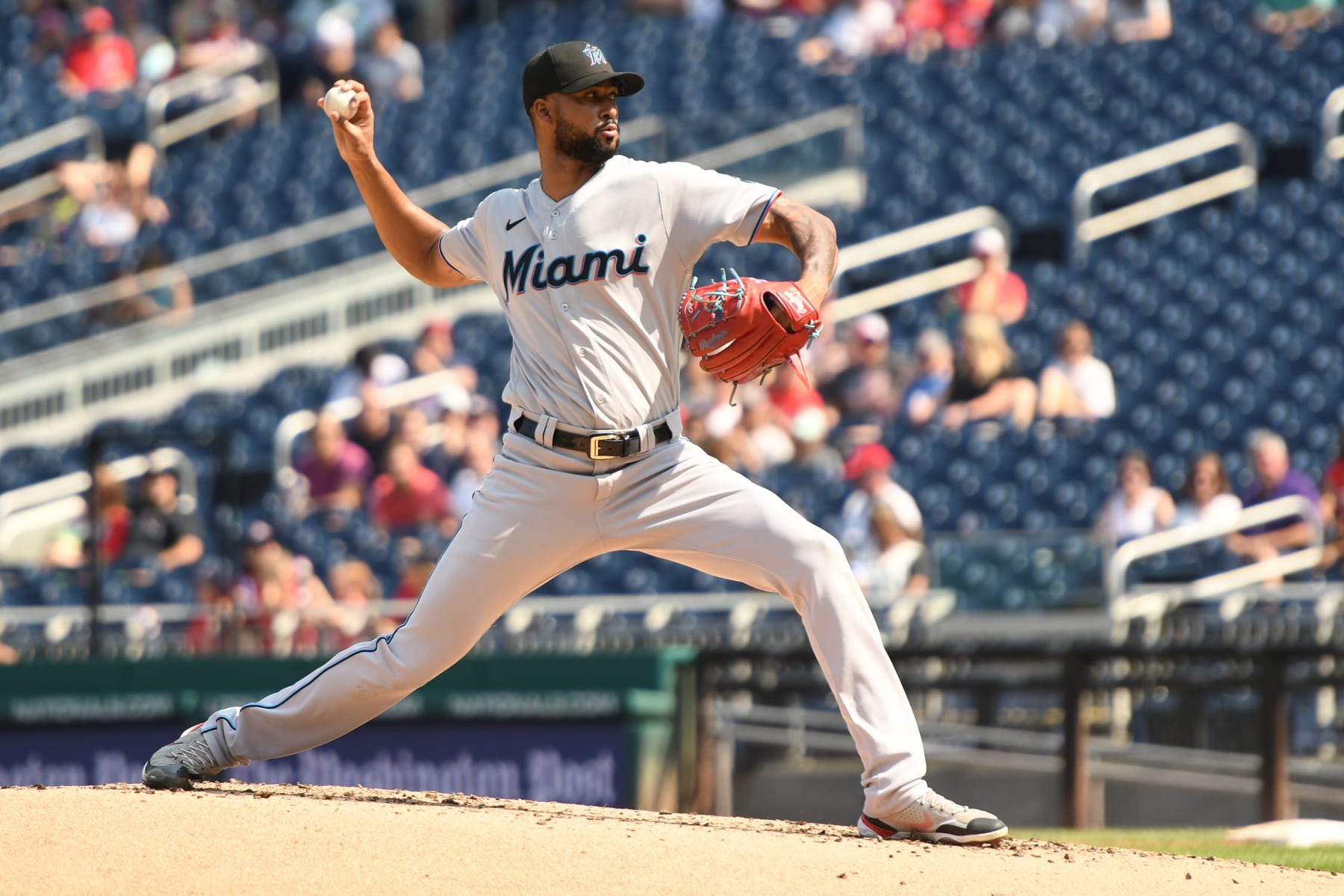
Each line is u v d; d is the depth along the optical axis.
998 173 55.19
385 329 53.16
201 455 43.44
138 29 66.50
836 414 43.69
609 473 13.95
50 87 64.19
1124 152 55.56
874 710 13.78
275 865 12.01
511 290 14.08
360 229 53.75
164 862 12.06
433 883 11.70
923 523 39.81
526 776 31.31
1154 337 46.88
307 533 39.81
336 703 14.83
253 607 35.44
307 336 52.47
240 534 40.69
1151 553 35.78
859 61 60.84
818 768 32.62
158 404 50.91
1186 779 32.16
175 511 40.38
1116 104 57.16
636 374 13.86
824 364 44.62
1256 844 21.62
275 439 46.47
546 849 12.38
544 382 13.97
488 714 31.59
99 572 35.34
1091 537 32.38
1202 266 49.69
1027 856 13.41
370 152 14.83
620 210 13.77
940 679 32.69
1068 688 32.09
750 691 32.47
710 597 34.88
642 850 12.42
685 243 13.88
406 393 44.72
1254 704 31.66
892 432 41.56
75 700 33.09
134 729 32.81
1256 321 47.25
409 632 14.56
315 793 15.36
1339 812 31.62
